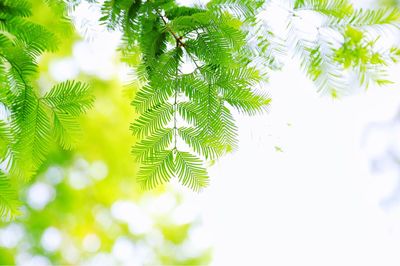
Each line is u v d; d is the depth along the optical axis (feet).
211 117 3.47
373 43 3.31
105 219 7.72
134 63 3.61
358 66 3.33
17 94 3.42
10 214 3.45
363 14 3.29
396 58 3.31
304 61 3.37
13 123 3.43
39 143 3.46
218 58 3.42
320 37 3.35
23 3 3.37
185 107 3.47
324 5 3.31
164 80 3.44
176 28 3.41
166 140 3.49
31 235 7.11
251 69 3.44
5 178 3.43
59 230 7.43
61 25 3.66
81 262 8.13
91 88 3.48
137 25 3.50
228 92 3.45
